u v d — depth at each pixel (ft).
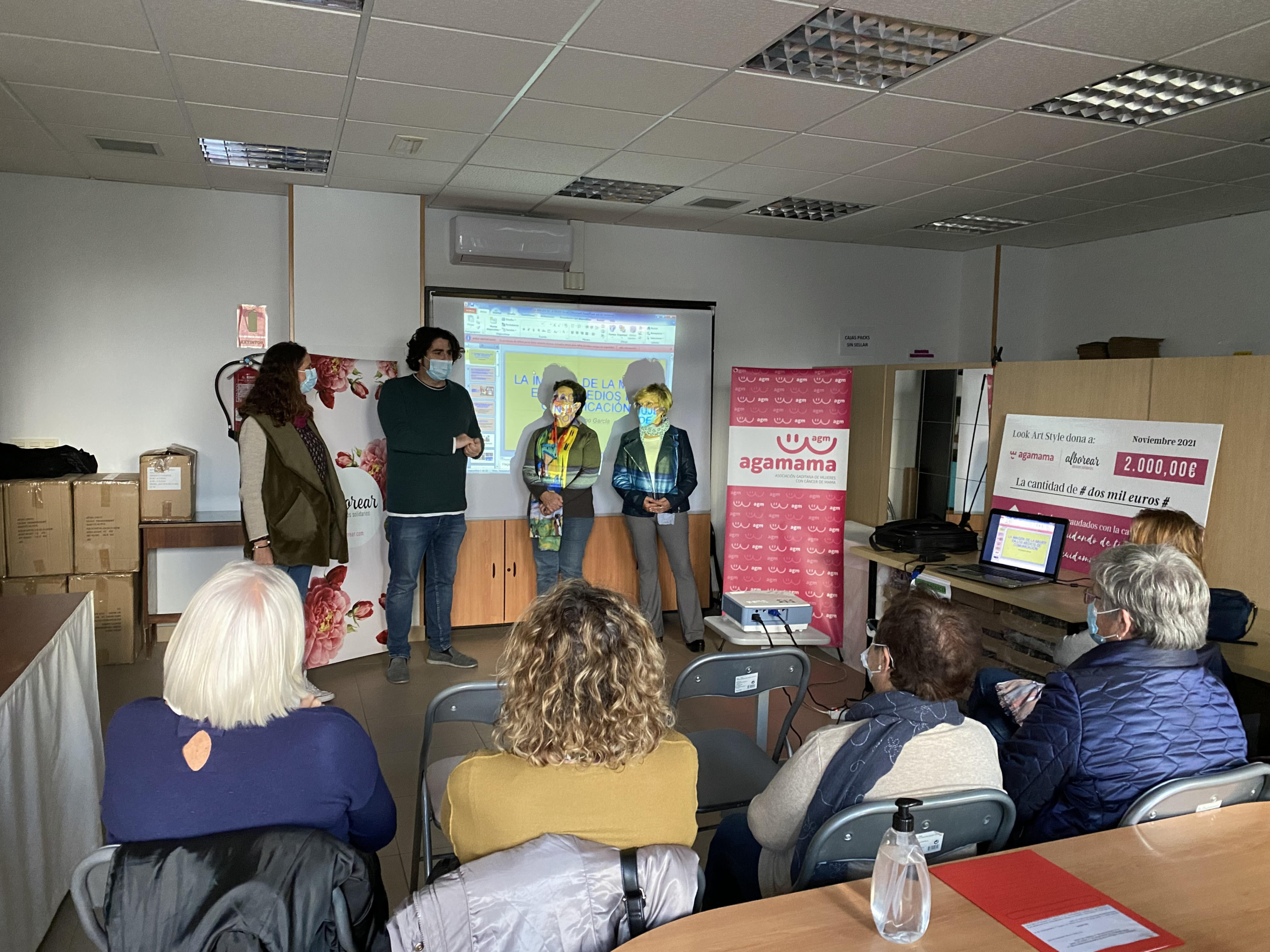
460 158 13.69
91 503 14.23
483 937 3.92
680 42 9.09
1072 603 10.85
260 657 4.53
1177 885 4.54
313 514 12.48
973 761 5.36
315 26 8.79
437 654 15.21
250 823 4.46
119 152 13.50
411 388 14.24
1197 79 10.31
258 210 16.15
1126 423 11.90
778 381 16.39
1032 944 4.01
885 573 14.61
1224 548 10.85
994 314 21.12
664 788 4.48
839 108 11.19
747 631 11.23
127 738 4.50
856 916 4.27
